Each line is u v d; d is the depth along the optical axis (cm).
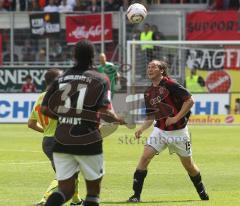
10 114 9038
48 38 10038
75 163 2548
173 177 4562
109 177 4531
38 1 10500
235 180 4444
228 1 10594
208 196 3628
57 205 2494
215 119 8988
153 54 9581
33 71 9419
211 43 9169
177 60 9731
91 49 2534
